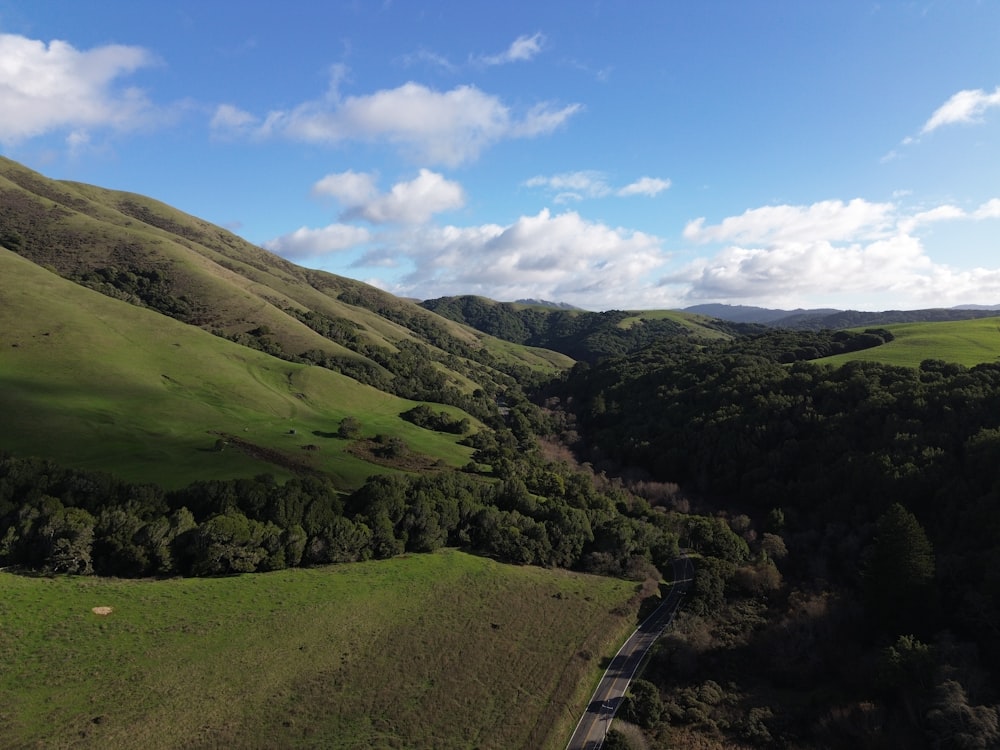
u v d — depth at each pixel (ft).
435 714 142.10
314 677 144.97
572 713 156.25
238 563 179.83
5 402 255.09
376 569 203.82
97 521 169.48
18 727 110.42
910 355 356.59
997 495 206.49
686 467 362.53
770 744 150.00
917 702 151.84
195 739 119.03
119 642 138.62
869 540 239.91
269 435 303.89
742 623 211.00
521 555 237.25
